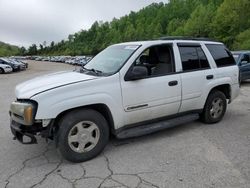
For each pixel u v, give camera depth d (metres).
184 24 77.94
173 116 5.49
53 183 3.76
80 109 4.40
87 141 4.42
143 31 95.69
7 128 6.22
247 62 12.91
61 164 4.34
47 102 4.07
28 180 3.86
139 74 4.70
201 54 5.89
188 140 5.26
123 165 4.26
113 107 4.57
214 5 75.00
